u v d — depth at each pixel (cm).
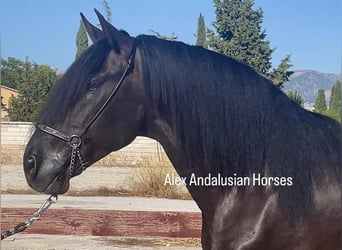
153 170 964
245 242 251
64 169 253
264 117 258
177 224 634
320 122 271
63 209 652
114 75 254
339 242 252
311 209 249
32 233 651
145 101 260
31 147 254
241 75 264
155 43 265
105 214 645
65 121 252
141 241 627
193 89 258
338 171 257
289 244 249
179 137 260
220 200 258
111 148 260
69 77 253
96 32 276
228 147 257
